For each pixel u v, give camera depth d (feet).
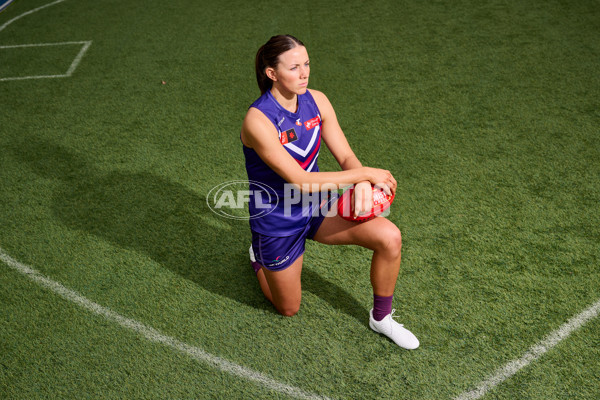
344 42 20.15
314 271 9.89
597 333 8.32
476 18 21.52
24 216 11.68
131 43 21.13
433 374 7.91
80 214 11.68
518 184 11.86
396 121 14.74
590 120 14.19
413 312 8.93
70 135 14.89
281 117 7.18
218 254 10.46
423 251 10.15
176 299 9.47
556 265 9.64
